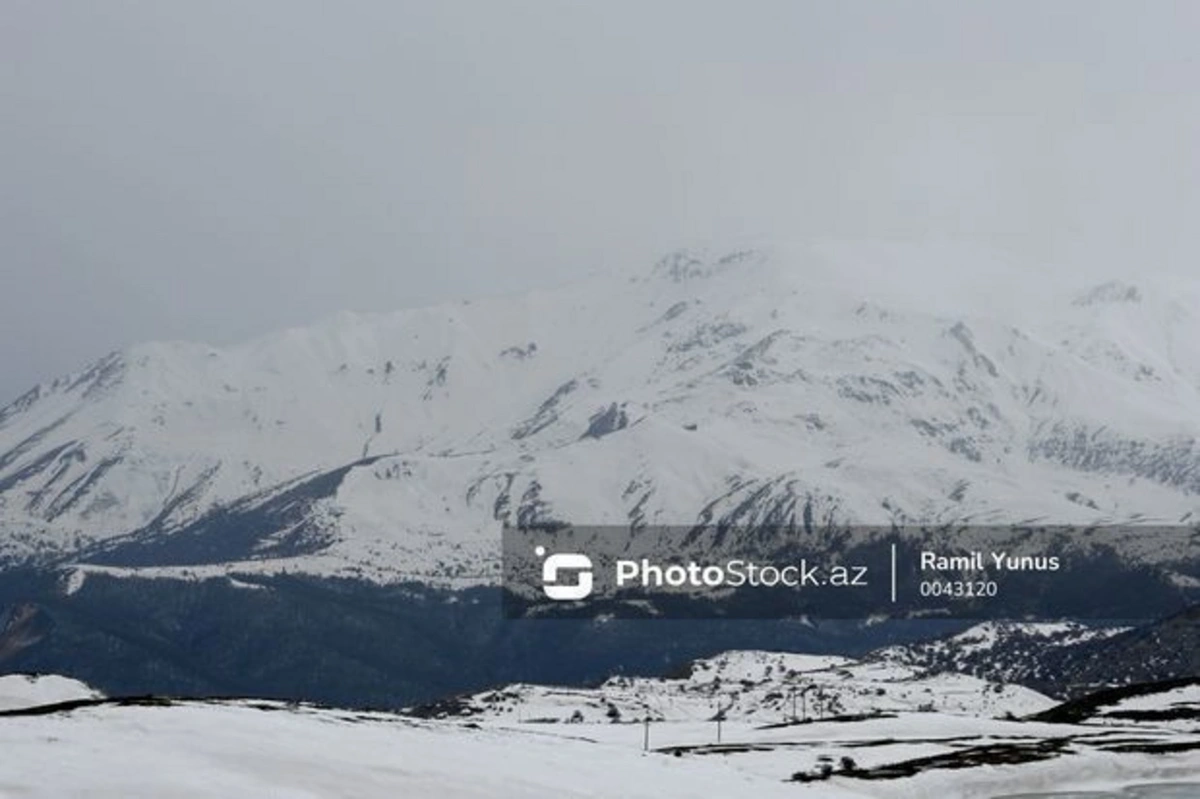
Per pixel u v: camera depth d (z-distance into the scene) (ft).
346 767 250.16
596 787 274.36
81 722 267.80
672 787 292.20
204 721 276.82
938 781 428.97
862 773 439.63
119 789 214.69
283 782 233.76
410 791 242.58
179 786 219.61
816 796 322.96
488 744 322.55
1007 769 453.17
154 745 247.09
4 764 223.10
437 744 300.40
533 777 272.51
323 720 327.26
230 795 219.20
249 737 263.70
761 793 309.83
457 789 248.93
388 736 299.99
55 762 227.20
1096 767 470.39
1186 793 437.58
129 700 347.36
